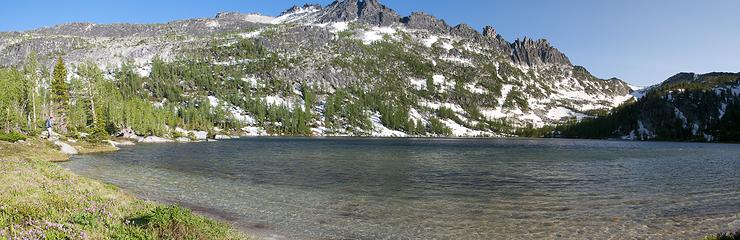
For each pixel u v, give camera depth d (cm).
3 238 1128
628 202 3045
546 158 7431
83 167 4772
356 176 4441
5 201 1636
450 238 2067
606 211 2725
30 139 6662
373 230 2194
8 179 2230
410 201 3028
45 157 5562
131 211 1908
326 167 5362
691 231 2203
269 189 3469
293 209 2681
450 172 4916
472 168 5419
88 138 9194
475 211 2703
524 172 4981
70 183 2477
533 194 3375
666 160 7175
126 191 3047
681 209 2795
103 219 1602
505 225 2336
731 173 4981
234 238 1775
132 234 1474
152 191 3200
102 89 13362
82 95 13438
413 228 2248
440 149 10381
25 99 10725
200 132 17425
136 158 6266
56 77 11112
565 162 6538
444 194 3344
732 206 2888
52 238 1239
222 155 7250
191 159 6284
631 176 4631
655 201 3091
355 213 2597
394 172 4853
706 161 6994
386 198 3134
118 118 12912
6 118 8962
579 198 3209
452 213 2634
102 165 5075
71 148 7050
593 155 8456
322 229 2192
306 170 4966
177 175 4262
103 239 1338
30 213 1502
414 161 6469
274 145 11469
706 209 2788
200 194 3152
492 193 3416
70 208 1722
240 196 3108
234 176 4294
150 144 10750
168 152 7775
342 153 8306
